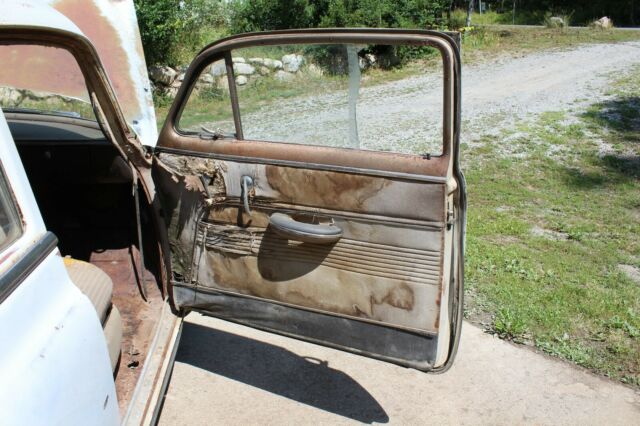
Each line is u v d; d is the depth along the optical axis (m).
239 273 2.75
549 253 4.93
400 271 2.45
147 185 2.88
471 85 12.27
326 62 2.59
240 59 2.69
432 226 2.38
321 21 13.96
